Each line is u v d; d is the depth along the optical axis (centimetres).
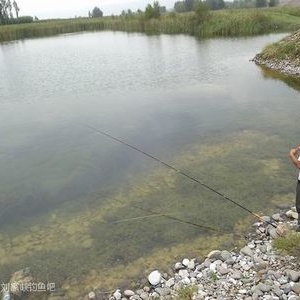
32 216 811
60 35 5994
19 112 1641
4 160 1117
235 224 721
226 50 3098
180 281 571
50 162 1086
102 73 2444
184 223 738
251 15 4197
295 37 2441
